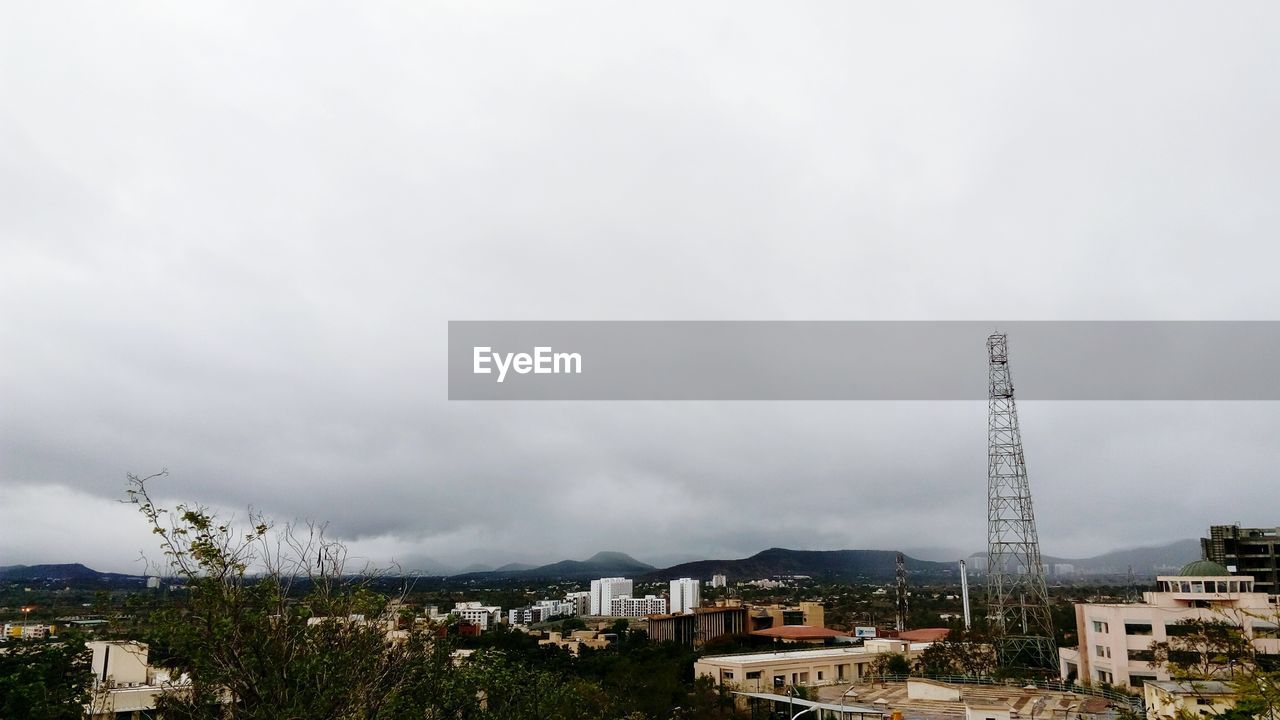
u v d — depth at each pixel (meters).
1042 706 58.66
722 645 109.12
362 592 17.19
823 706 56.56
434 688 20.17
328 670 16.02
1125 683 66.50
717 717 59.38
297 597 16.70
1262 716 20.94
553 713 26.69
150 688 26.70
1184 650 60.09
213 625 15.09
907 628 153.75
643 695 59.62
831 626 162.75
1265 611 66.56
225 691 16.30
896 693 70.50
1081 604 73.94
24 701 24.00
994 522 86.19
